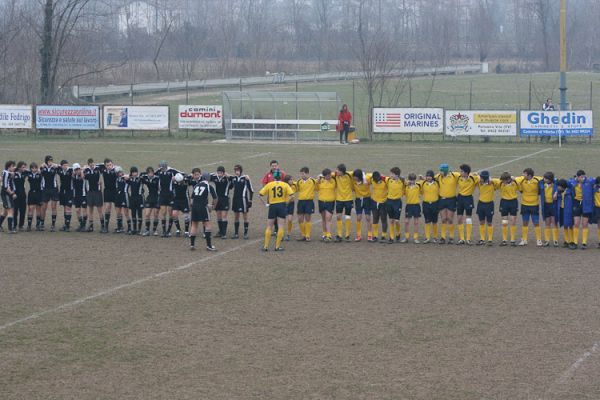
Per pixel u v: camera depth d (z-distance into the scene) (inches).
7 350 760.3
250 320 855.1
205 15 7770.7
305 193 1306.6
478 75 6299.2
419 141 2987.2
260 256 1190.3
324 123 3083.2
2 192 1385.3
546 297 948.6
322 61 6993.1
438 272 1082.7
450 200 1283.2
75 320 856.3
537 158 2393.0
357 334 807.1
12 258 1171.9
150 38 6747.1
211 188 1251.2
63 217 1567.4
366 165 2258.9
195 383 676.1
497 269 1102.4
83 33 5260.8
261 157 2486.5
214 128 3144.7
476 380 682.2
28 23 4224.9
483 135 2945.4
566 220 1240.2
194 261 1152.2
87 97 4365.2
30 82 4082.2
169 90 4906.5
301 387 666.8
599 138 2997.0
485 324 840.3
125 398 645.3
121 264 1130.7
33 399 643.5
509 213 1300.4
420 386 668.7
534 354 745.6
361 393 653.9
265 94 3115.2
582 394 651.5
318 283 1019.3
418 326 833.5
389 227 1424.7
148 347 768.9
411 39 7603.4
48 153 2573.8
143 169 2167.8
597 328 824.3
